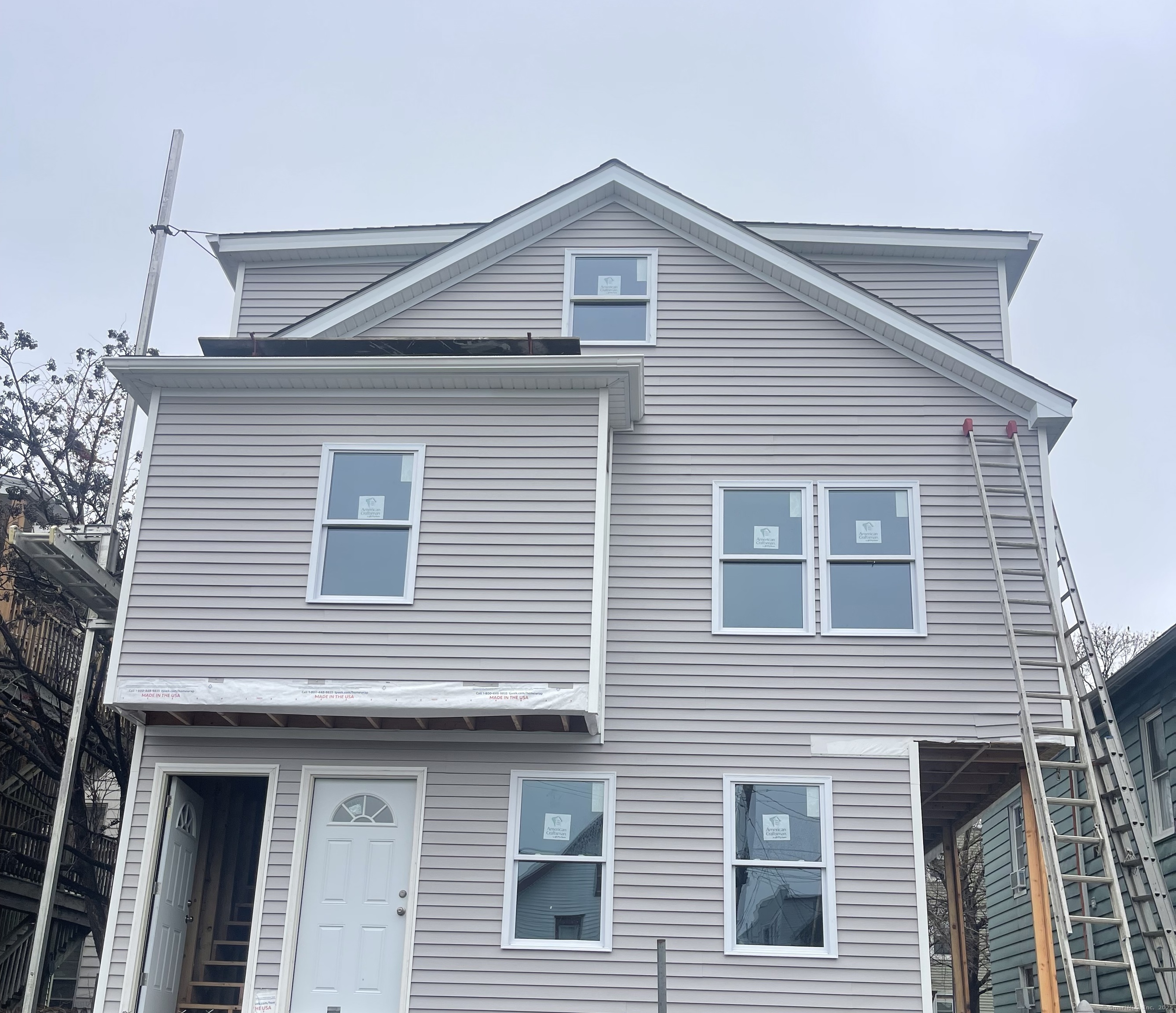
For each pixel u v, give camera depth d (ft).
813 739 38.70
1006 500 41.34
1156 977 33.53
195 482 39.81
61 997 68.80
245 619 38.06
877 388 42.73
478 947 36.81
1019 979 64.95
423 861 37.76
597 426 39.65
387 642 37.58
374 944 37.17
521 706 36.52
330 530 39.22
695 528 41.29
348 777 38.99
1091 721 37.14
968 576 40.37
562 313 44.62
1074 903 55.36
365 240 49.14
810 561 40.65
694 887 37.29
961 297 47.65
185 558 38.88
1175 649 45.09
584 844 37.93
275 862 37.91
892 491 41.60
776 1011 35.96
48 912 40.63
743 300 44.21
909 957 36.32
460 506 39.01
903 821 37.70
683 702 39.24
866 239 47.83
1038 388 41.65
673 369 43.42
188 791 40.70
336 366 39.83
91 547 46.91
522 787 38.58
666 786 38.37
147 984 37.29
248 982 36.58
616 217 45.75
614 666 39.68
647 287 44.75
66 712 61.26
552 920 37.14
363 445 40.01
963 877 97.76
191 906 41.34
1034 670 39.19
